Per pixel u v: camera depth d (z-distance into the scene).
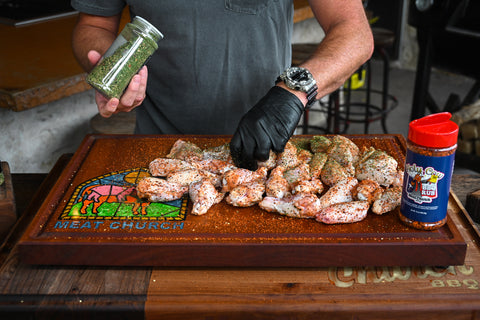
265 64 1.34
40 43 2.42
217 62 1.31
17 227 1.04
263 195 1.03
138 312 0.83
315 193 1.04
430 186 0.86
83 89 2.07
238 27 1.28
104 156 1.18
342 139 1.19
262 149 0.99
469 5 2.18
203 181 0.99
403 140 1.24
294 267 0.91
